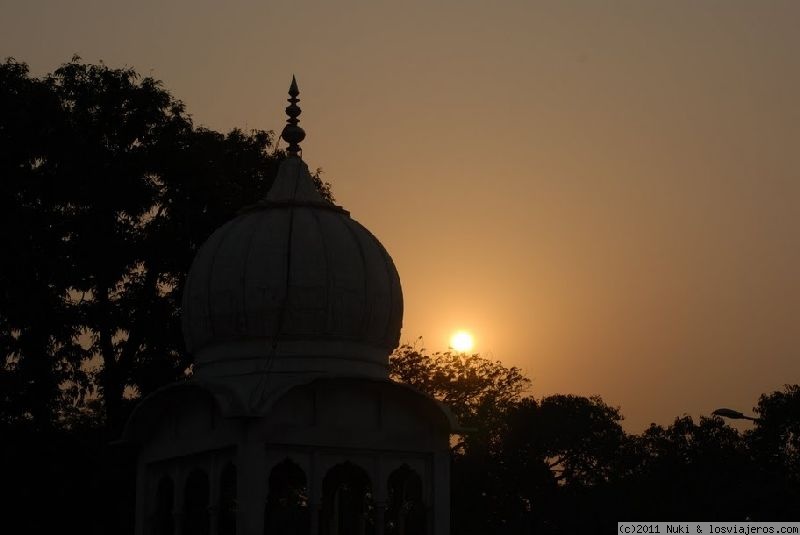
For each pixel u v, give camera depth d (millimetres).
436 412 20906
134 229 35344
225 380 20562
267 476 19531
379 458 20547
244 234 21250
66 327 33375
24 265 32531
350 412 20391
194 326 21344
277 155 37406
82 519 32812
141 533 21891
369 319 20984
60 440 33156
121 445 22547
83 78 35812
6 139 33844
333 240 21125
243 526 19188
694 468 61375
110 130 35656
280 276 20578
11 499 32250
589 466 69938
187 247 35219
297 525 37969
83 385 34188
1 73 35000
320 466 20031
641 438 70062
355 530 24875
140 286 35031
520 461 66125
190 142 36250
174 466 21578
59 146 34000
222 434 20109
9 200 33469
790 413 61000
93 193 34250
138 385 34625
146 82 35938
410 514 45500
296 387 19969
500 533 62906
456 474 58562
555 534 64750
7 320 32812
